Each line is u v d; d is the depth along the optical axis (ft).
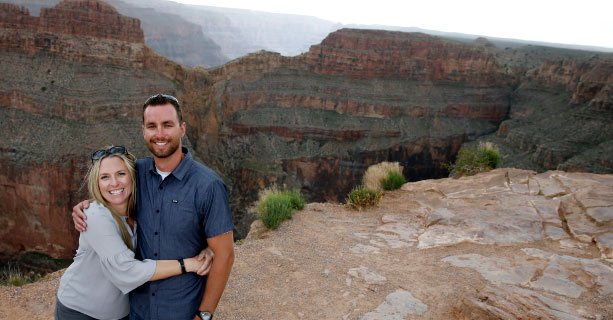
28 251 154.20
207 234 11.23
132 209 11.68
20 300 20.51
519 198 34.50
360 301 20.24
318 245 26.91
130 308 12.34
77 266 11.86
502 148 239.30
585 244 25.81
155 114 10.50
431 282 21.88
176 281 11.40
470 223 29.58
